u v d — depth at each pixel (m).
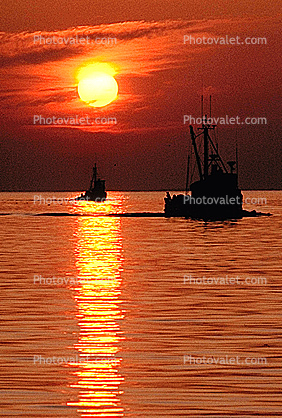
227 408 53.28
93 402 54.72
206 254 173.00
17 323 83.56
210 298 101.88
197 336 76.38
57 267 143.88
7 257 167.00
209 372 62.44
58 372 62.59
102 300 100.31
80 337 76.12
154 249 189.50
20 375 61.59
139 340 74.75
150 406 53.88
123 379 60.53
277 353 68.88
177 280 121.88
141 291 109.00
